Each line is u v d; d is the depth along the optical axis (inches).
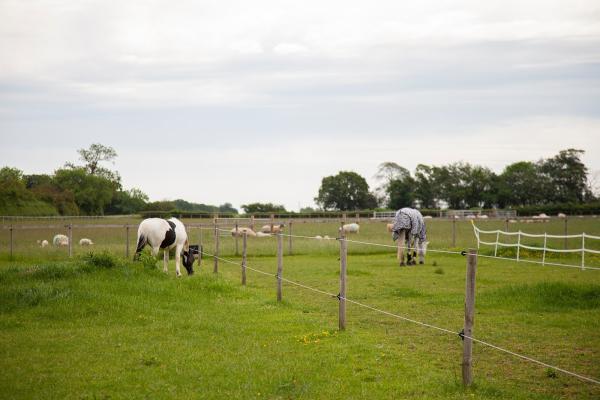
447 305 582.2
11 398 298.4
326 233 1889.8
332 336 434.9
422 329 472.1
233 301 581.9
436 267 964.0
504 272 866.8
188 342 413.7
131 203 4325.8
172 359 370.6
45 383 323.3
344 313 455.2
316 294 660.7
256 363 362.0
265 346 404.8
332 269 928.3
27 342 409.1
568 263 976.3
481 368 364.2
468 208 4239.7
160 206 3668.8
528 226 2172.7
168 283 616.4
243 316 509.4
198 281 641.0
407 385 320.5
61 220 2357.3
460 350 406.3
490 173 4355.3
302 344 411.2
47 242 1444.4
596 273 847.7
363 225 2480.3
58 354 381.1
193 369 350.0
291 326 469.7
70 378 332.5
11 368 349.7
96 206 3846.0
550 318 514.0
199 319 488.1
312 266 985.5
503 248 1147.9
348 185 4463.6
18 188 2795.3
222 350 394.3
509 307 564.1
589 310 547.2
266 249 1284.4
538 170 4308.6
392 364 364.2
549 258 1041.5
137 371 346.6
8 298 519.8
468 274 311.4
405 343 424.5
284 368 351.6
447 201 4340.6
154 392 310.2
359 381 330.0
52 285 553.0
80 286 560.1
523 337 444.8
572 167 4180.6
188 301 566.9
